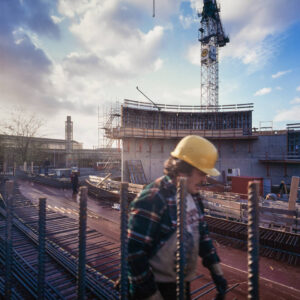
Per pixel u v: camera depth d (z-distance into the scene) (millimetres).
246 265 5023
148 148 27906
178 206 1118
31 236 5844
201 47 42812
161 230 1178
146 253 1116
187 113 29781
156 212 1136
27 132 33531
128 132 26406
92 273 4109
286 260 5281
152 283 1104
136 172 26141
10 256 1570
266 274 4641
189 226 1302
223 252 5781
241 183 13852
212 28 42562
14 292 3219
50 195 14477
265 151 26547
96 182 16359
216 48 42344
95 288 3504
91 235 6773
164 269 1205
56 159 53781
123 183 1190
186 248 1264
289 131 25562
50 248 5203
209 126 29344
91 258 5074
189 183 1389
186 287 1413
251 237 955
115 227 7719
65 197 13820
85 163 50750
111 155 36406
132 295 1173
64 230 6926
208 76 41031
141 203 1154
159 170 27938
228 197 9312
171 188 1234
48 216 8664
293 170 24844
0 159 31531
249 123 27609
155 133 27156
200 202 1558
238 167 27516
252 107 27438
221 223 7406
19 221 7406
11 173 29906
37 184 20438
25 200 11523
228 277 4449
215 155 1396
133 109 27906
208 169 1329
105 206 11172
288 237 6031
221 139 28328
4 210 8672
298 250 5441
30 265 4258
